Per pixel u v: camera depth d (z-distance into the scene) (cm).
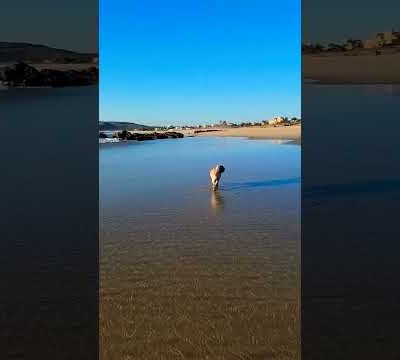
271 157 1478
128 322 348
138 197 815
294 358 310
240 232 568
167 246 521
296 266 427
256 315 362
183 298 384
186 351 325
